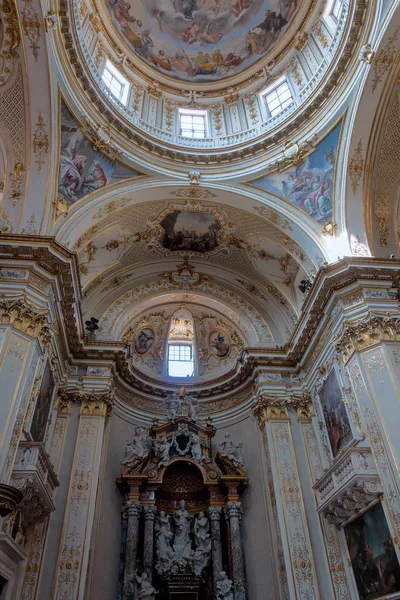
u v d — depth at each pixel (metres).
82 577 11.45
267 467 14.92
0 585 9.48
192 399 17.47
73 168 13.86
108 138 14.40
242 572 13.48
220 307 19.47
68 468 13.27
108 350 15.85
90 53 15.25
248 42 18.05
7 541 8.70
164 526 14.59
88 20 15.45
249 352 16.78
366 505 10.66
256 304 19.11
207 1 17.20
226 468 15.45
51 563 11.55
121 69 17.25
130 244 17.56
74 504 12.58
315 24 16.48
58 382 14.25
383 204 14.28
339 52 13.43
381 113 13.29
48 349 12.23
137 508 14.29
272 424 15.15
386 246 13.91
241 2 17.20
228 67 18.55
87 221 14.65
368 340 11.51
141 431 16.17
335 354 12.85
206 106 18.67
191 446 16.03
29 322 10.92
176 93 18.50
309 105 14.64
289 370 16.48
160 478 15.00
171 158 15.88
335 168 14.41
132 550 13.46
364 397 11.08
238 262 18.84
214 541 14.14
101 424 14.34
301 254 15.74
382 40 11.98
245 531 14.70
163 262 19.08
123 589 12.87
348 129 13.75
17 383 9.96
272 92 17.94
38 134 12.76
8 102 12.27
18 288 11.16
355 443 11.25
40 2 10.77
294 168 15.31
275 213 15.69
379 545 10.16
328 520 12.65
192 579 13.09
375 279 12.50
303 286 16.19
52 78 12.09
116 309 18.05
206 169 16.08
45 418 12.56
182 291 19.34
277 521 13.48
